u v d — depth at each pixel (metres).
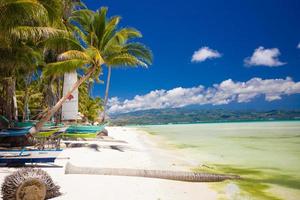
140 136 36.41
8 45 17.30
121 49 20.38
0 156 10.28
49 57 27.47
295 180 10.50
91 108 53.81
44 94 38.97
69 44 18.97
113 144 21.94
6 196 6.40
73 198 7.27
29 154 10.64
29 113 37.75
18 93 39.56
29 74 28.97
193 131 51.44
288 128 61.06
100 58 18.59
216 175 10.49
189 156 16.69
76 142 20.50
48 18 16.83
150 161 14.20
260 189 9.22
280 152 18.66
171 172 10.33
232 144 24.22
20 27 15.91
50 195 7.09
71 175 9.70
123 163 13.16
